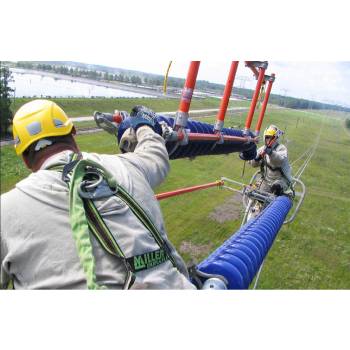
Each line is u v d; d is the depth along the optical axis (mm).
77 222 1287
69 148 1521
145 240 1429
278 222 3938
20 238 1289
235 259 1987
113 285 1317
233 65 3377
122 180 1528
